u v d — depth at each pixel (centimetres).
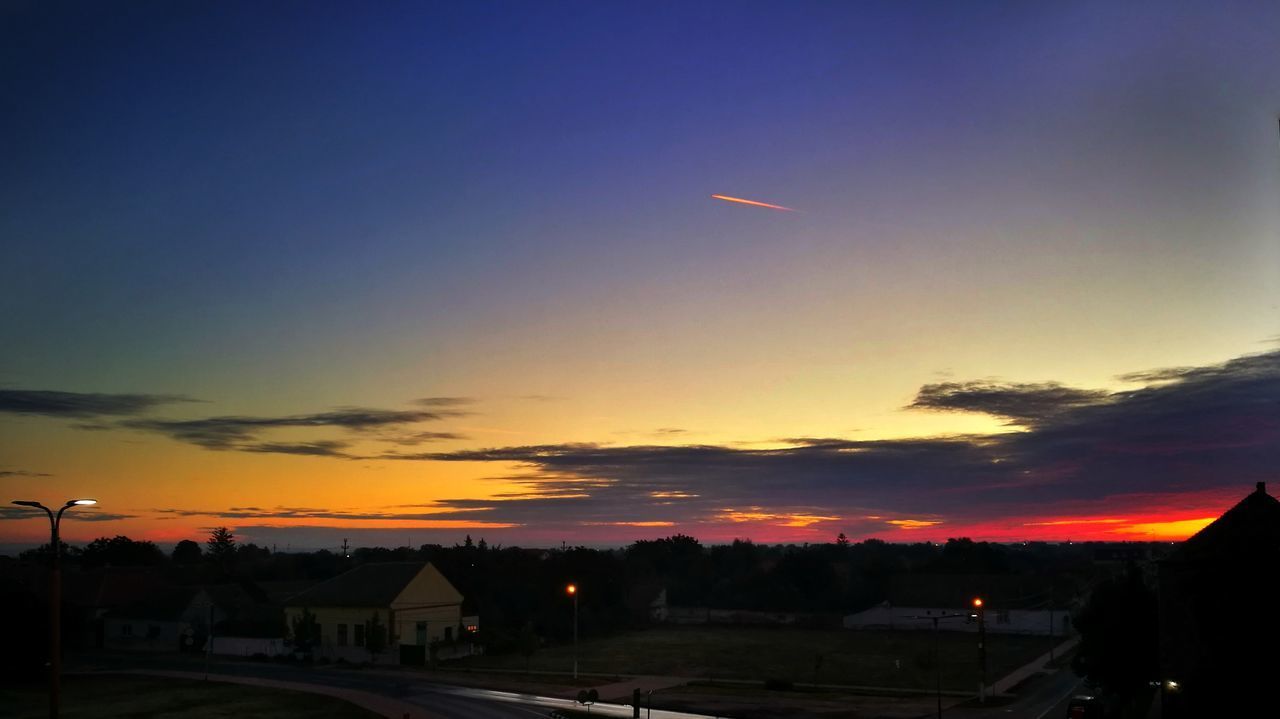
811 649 9931
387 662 8969
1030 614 11431
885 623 12288
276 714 5903
